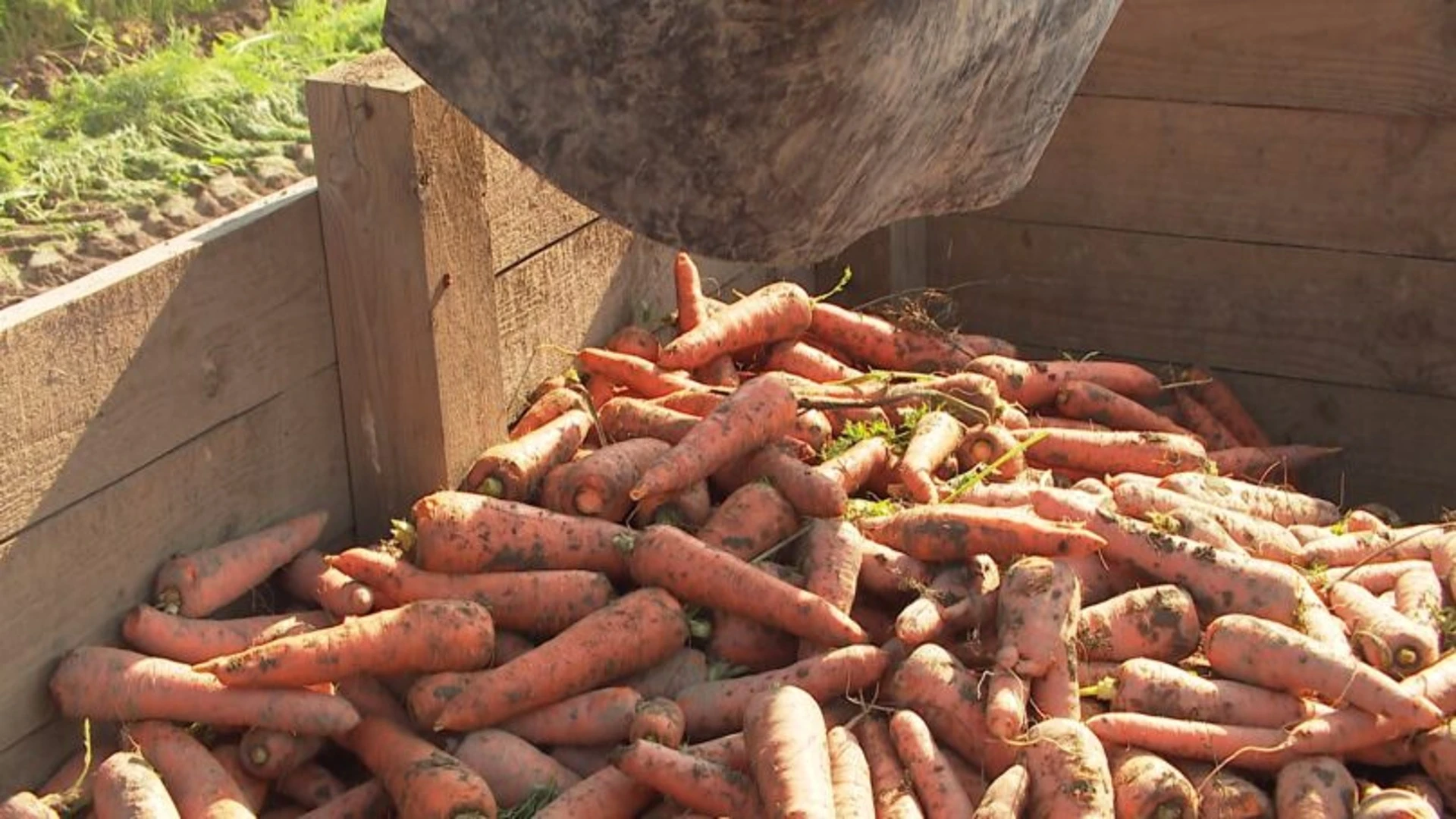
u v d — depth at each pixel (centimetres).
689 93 277
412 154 409
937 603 411
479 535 414
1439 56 500
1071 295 580
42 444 359
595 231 500
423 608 389
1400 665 405
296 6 592
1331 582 445
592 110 279
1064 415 543
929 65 305
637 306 527
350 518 448
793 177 292
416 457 437
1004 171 362
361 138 412
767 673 397
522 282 470
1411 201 518
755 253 299
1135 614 411
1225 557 425
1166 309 566
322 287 427
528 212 467
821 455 481
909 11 291
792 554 443
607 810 369
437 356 426
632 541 423
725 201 289
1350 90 516
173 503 393
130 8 570
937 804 365
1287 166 533
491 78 281
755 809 358
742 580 409
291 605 432
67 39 549
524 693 389
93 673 369
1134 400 559
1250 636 396
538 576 412
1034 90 353
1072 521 434
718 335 508
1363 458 551
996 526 419
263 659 374
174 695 370
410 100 405
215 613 411
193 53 554
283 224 412
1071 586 398
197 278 389
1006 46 329
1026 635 388
